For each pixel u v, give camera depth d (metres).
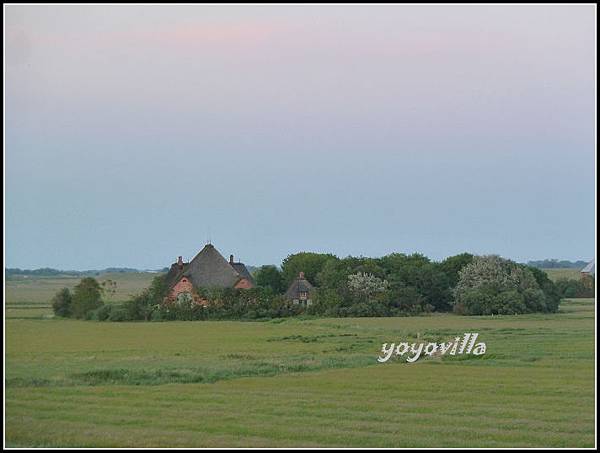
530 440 132.38
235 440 132.38
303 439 132.88
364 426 142.50
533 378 193.00
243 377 197.12
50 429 139.62
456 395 171.75
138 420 146.88
